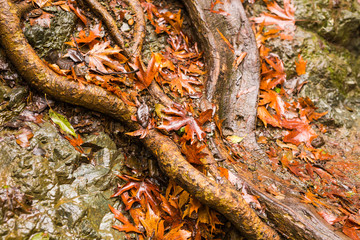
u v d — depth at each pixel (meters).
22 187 0.81
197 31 1.05
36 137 0.85
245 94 1.02
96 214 0.85
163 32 1.05
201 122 0.91
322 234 0.83
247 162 0.95
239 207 0.84
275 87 1.11
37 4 0.90
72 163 0.86
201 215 0.88
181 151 0.88
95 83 0.89
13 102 0.86
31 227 0.80
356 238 0.84
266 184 0.91
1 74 0.87
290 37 1.17
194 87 1.00
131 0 0.99
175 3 1.09
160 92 0.93
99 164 0.89
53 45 0.91
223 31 1.05
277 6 1.19
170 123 0.88
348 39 1.25
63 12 0.92
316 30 1.21
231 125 1.00
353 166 1.03
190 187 0.84
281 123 1.05
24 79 0.87
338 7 1.23
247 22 1.06
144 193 0.89
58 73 0.87
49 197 0.83
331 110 1.14
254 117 1.01
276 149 1.01
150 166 0.92
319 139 1.06
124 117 0.90
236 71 1.03
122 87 0.92
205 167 0.88
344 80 1.20
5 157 0.82
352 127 1.14
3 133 0.84
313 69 1.17
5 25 0.84
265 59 1.11
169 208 0.88
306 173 0.98
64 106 0.89
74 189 0.85
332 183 0.97
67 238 0.81
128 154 0.93
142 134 0.88
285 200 0.88
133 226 0.86
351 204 0.93
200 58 1.05
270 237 0.86
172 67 0.99
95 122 0.91
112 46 0.96
